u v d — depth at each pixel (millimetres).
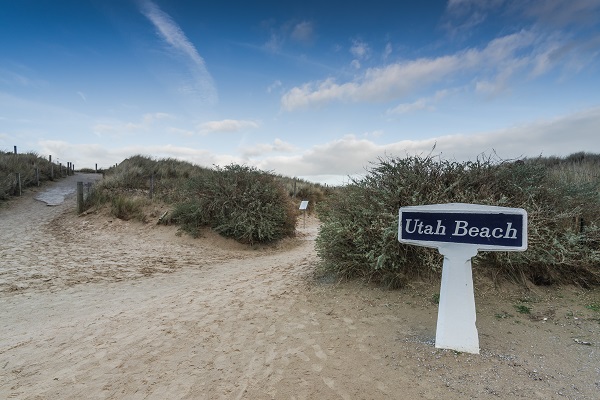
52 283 6734
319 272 6406
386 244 4898
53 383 2939
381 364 3018
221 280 7074
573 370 2730
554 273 4613
